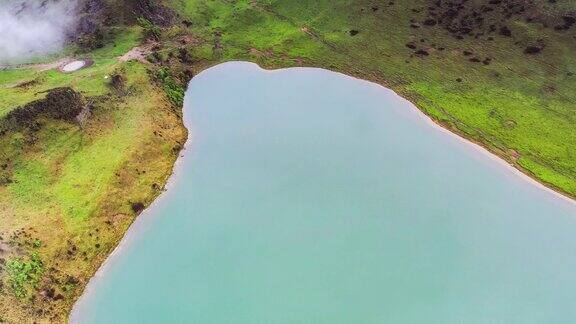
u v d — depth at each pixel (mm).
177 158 88250
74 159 82438
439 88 97562
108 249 74188
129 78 96500
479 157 84938
